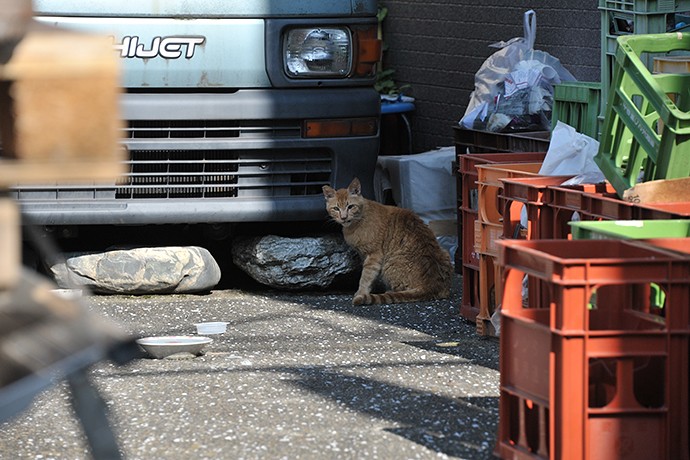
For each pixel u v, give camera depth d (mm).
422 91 12438
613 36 7742
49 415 5527
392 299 8523
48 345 3117
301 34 8398
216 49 8281
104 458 3523
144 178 8367
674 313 4320
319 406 5645
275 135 8445
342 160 8609
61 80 3018
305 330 7523
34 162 3027
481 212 7387
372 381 6133
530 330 4500
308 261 8703
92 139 3051
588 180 6922
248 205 8414
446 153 10391
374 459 4816
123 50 8172
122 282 8344
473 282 7863
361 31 8531
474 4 11406
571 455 4301
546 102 9078
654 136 6027
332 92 8516
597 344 4293
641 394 4645
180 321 7727
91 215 8219
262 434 5184
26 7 3076
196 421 5398
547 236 6547
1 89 3010
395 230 8758
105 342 3131
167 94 8273
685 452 4375
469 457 4832
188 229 9633
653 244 4824
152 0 8180
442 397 5801
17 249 3121
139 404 5691
